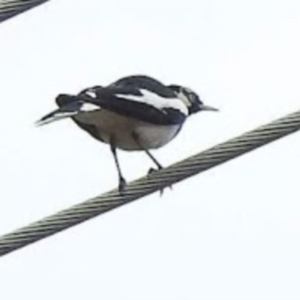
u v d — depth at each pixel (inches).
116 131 535.2
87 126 534.9
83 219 464.4
